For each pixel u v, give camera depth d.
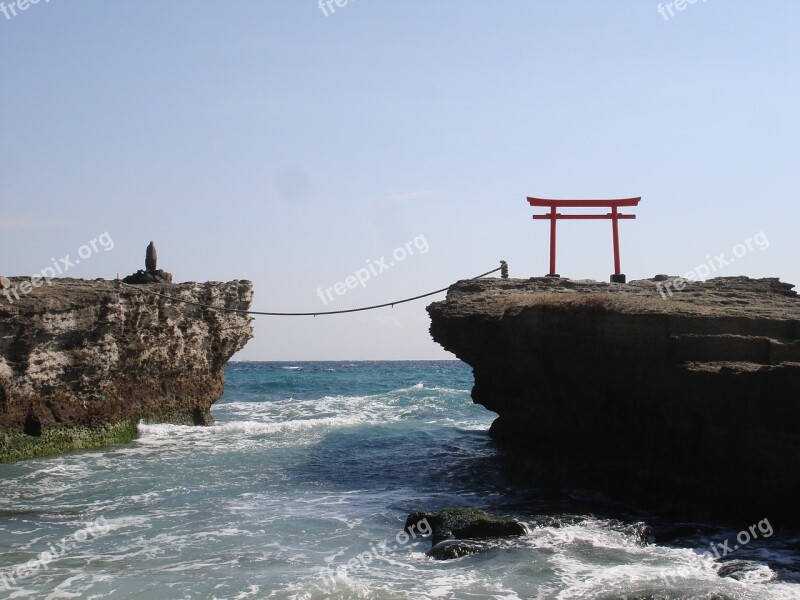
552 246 28.34
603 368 19.38
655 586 12.73
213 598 12.45
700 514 16.95
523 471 23.42
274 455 27.08
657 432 18.53
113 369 29.14
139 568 14.01
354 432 33.84
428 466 25.22
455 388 68.31
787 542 15.10
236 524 17.22
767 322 17.53
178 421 33.50
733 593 12.30
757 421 15.60
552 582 13.08
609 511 17.98
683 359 17.20
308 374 103.88
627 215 28.08
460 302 25.33
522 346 21.47
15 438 25.14
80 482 21.75
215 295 34.78
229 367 159.12
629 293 22.64
